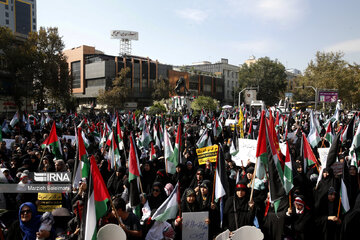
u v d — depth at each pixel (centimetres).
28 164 863
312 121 1200
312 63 5316
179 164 839
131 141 599
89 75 6794
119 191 757
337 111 1770
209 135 1162
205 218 497
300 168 785
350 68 5009
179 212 520
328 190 588
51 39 4353
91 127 1681
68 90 4741
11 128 1720
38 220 469
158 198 605
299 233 544
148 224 525
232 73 10325
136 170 590
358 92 4722
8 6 9556
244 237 460
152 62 7344
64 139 1194
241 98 8650
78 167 706
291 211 543
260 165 580
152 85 7250
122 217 482
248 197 546
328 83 4791
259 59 7794
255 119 2405
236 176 832
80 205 503
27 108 4894
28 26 10244
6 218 616
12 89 4322
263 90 7569
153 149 1062
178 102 4369
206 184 604
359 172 716
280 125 1792
